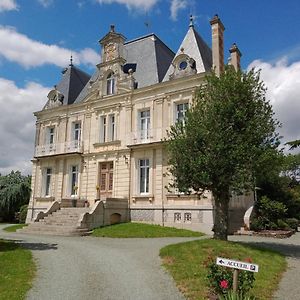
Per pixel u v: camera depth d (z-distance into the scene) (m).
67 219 20.58
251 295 7.07
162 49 28.08
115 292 7.28
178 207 21.23
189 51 23.94
